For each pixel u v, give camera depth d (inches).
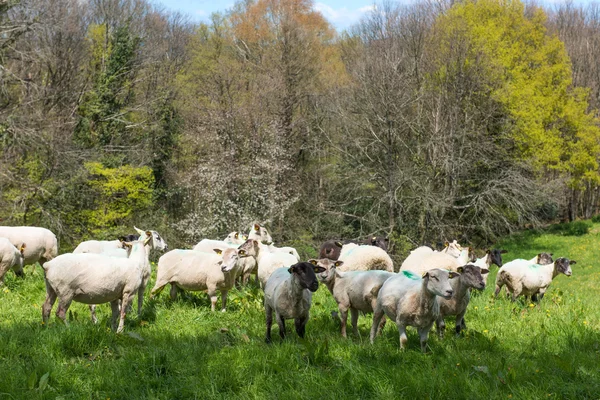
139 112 1646.2
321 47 1722.4
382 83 1347.2
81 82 1574.8
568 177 1675.7
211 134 1438.2
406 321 358.6
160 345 364.8
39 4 1258.0
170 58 1861.5
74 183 1348.4
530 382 293.3
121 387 290.7
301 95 1562.5
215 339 392.5
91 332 353.4
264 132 1453.0
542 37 1574.8
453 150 1336.1
